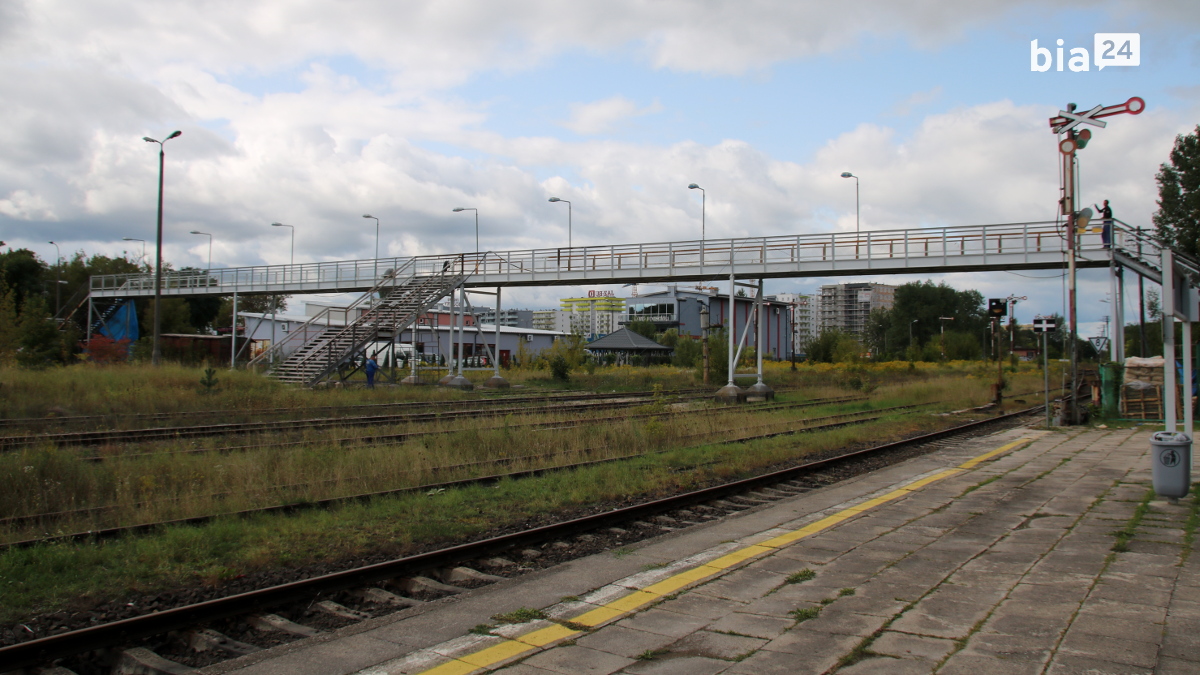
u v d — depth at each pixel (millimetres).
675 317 130625
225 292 42875
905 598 6020
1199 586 6180
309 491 10461
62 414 19703
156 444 14508
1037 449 16438
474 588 6980
